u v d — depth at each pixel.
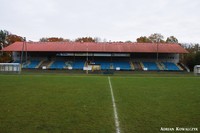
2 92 15.17
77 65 53.75
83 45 57.53
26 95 13.80
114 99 12.67
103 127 7.14
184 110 9.73
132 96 13.91
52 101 11.72
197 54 56.25
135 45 57.94
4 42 71.62
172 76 36.50
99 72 45.09
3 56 66.06
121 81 25.66
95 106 10.55
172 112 9.34
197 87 19.55
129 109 9.94
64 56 57.09
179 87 19.48
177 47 56.44
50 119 8.01
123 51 52.38
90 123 7.58
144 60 57.03
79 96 13.65
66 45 57.56
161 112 9.34
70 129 6.88
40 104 10.84
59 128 6.96
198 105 10.91
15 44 57.94
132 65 54.16
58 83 22.11
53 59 57.31
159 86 20.25
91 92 15.62
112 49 53.91
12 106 10.28
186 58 60.16
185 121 7.88
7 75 34.66
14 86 18.98
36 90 16.39
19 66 41.34
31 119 7.96
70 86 19.44
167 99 12.75
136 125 7.39
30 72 43.41
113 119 8.15
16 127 6.98
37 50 52.59
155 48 55.00
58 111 9.34
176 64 55.16
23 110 9.45
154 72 46.59
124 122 7.75
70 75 36.34
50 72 44.12
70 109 9.78
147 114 8.97
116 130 6.84
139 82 24.52
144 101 12.05
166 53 55.34
